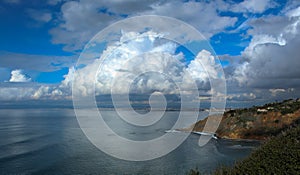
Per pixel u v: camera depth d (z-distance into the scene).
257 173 11.77
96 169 37.31
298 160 11.16
